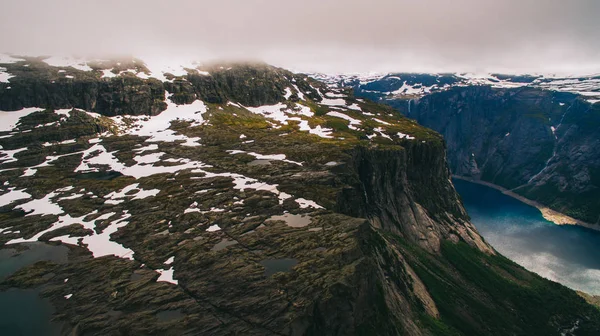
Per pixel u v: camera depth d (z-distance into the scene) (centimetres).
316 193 11044
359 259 7481
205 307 6266
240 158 15488
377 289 8088
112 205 10956
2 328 6138
